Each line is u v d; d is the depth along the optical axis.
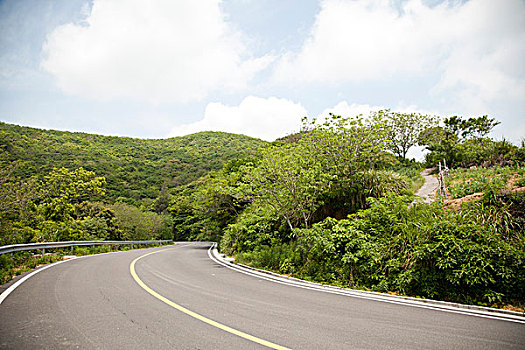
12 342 3.77
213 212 24.53
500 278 6.44
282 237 14.04
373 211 9.62
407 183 13.69
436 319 5.23
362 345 3.94
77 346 3.71
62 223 23.02
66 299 5.96
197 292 7.04
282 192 12.39
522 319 5.29
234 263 13.49
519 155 16.11
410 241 7.82
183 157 80.00
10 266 9.31
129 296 6.35
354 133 13.41
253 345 3.87
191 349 3.70
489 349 3.87
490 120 35.38
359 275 8.59
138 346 3.75
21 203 17.23
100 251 18.52
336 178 12.88
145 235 35.00
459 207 9.45
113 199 48.28
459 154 21.14
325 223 10.31
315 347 3.84
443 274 6.99
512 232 7.13
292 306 5.99
